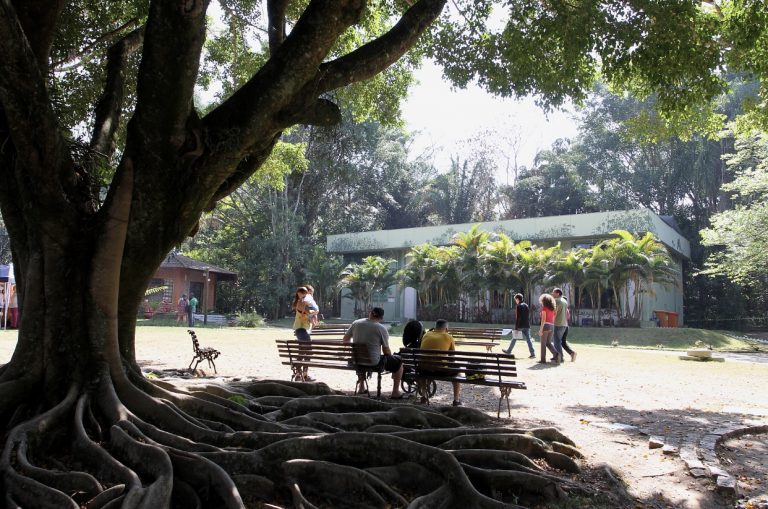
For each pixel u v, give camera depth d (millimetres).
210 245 46250
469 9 11055
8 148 6230
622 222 33031
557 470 6070
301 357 10297
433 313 35531
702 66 9172
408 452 5469
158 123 6047
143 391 6273
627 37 8914
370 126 45938
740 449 7312
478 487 5406
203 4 5660
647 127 13156
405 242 40219
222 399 6934
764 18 9367
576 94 10648
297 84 6336
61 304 6141
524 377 12906
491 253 31969
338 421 6586
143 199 6254
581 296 34125
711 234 29781
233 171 6711
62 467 5066
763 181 27453
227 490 4586
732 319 41531
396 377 9344
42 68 6676
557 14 9211
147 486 4547
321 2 6188
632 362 16266
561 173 52812
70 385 5984
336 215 50688
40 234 6152
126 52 8555
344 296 38719
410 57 13680
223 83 15484
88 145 7125
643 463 6480
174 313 37469
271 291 40250
